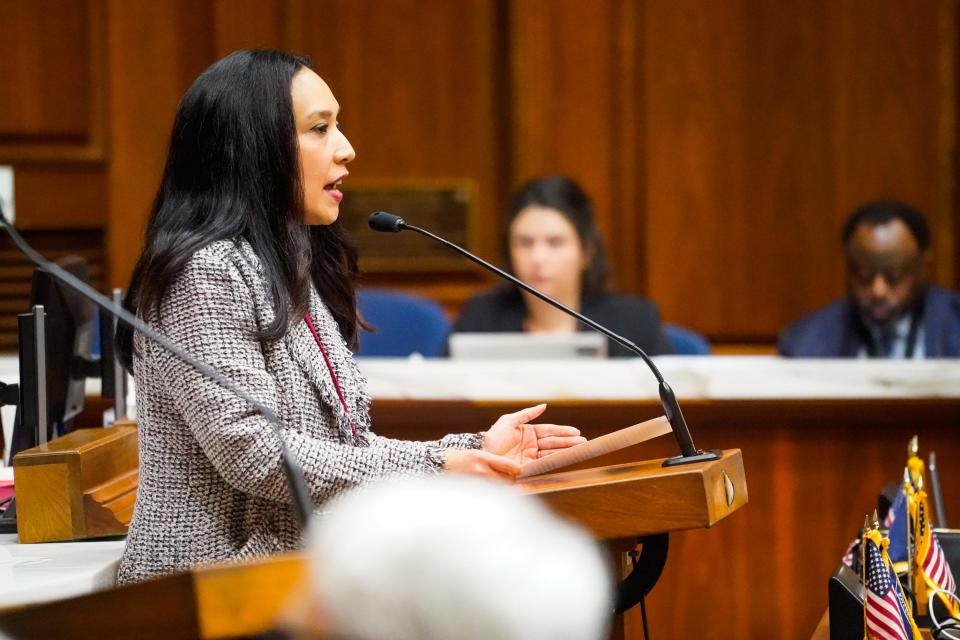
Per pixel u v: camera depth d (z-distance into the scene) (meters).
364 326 7.87
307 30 19.69
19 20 19.53
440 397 11.39
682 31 19.53
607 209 19.78
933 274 19.55
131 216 19.64
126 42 19.59
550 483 6.25
